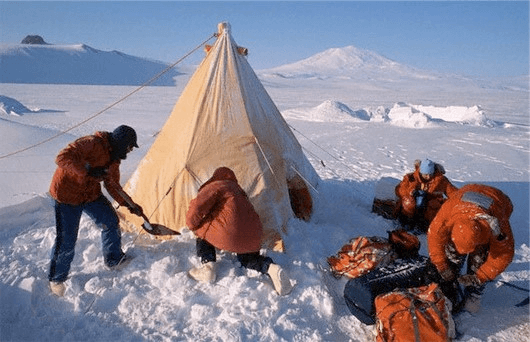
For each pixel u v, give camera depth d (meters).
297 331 4.11
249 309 4.31
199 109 5.61
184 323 4.23
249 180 5.45
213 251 4.80
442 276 4.24
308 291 4.58
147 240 5.53
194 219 4.50
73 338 4.01
